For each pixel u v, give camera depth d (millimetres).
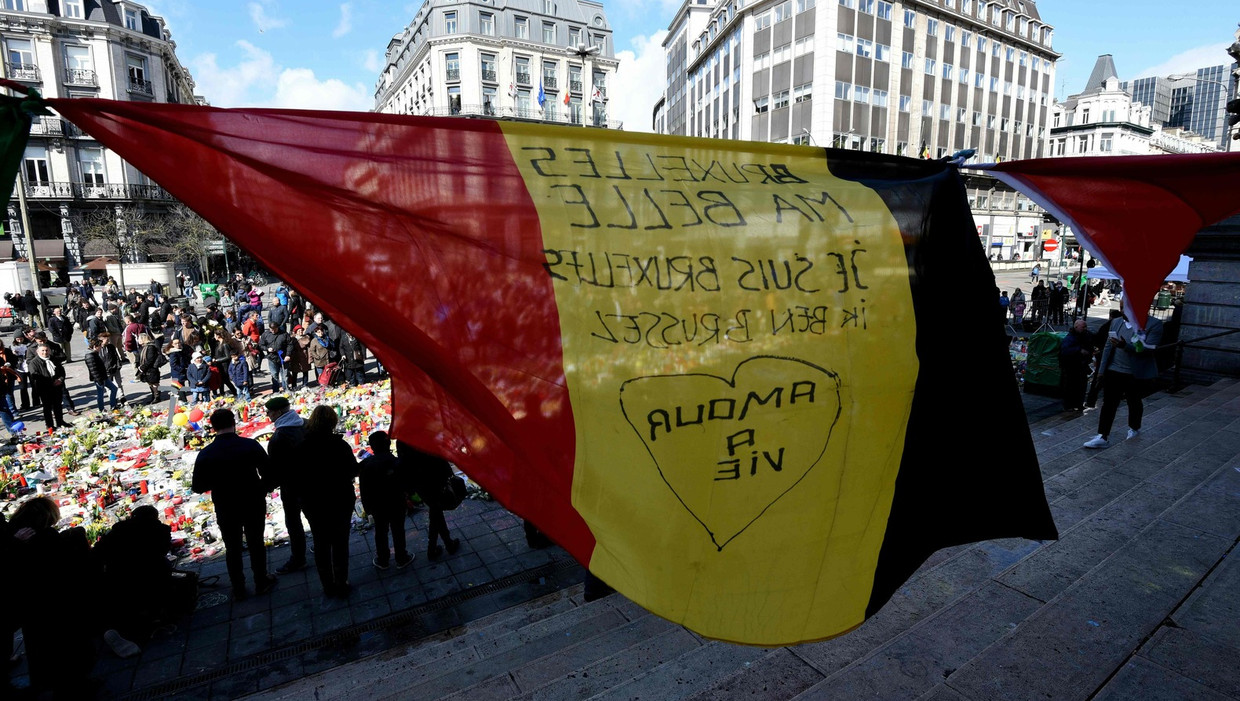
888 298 2152
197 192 1646
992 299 2312
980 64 49938
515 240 1858
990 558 4316
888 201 2260
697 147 2188
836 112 41406
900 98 44656
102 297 28156
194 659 4551
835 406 2055
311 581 5594
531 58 59531
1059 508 5141
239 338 15320
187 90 54750
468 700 3359
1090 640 3307
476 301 1827
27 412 12359
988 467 2246
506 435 1855
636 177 2043
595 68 64000
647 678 3295
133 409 12000
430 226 1807
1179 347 9484
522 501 1855
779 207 2133
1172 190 2750
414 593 5398
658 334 1924
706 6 56781
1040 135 56906
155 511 4910
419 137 1840
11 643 4023
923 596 3891
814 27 40938
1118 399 6684
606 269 1909
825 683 3100
